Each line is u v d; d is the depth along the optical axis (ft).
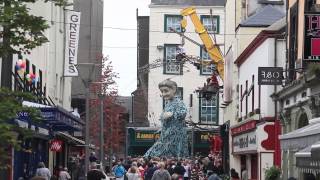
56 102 128.88
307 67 72.38
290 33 84.48
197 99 225.56
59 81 133.08
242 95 114.73
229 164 131.23
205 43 150.10
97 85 185.47
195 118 223.30
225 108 146.00
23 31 39.81
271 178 85.05
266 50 93.81
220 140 151.33
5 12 35.99
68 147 150.82
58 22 128.77
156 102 230.07
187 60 180.65
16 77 79.25
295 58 81.46
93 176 72.74
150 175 102.68
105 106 194.49
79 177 103.71
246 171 107.45
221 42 229.66
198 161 143.43
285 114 86.33
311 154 44.14
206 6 234.17
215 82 143.54
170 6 232.12
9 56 43.68
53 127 104.37
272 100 93.86
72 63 130.62
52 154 123.54
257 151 95.09
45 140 114.93
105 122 196.34
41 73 109.19
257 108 100.37
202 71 229.66
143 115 237.45
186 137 174.60
